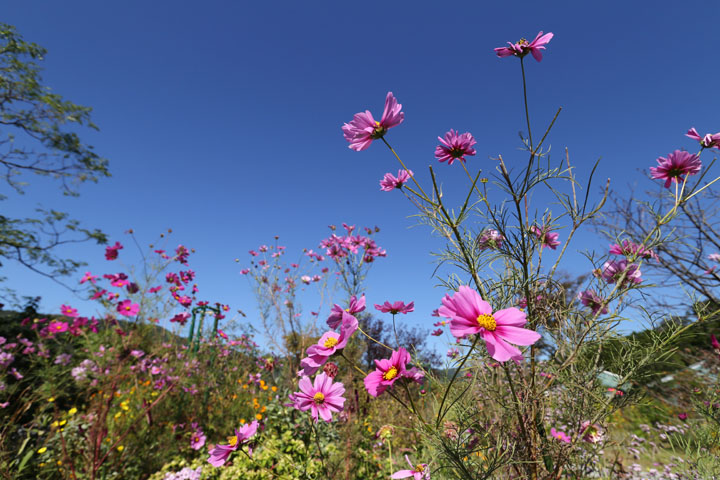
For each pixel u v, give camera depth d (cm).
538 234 126
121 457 286
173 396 388
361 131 113
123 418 326
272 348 370
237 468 230
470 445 115
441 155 125
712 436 160
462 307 81
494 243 130
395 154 114
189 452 338
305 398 129
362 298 131
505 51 114
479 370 126
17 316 489
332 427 299
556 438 121
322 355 101
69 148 912
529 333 74
